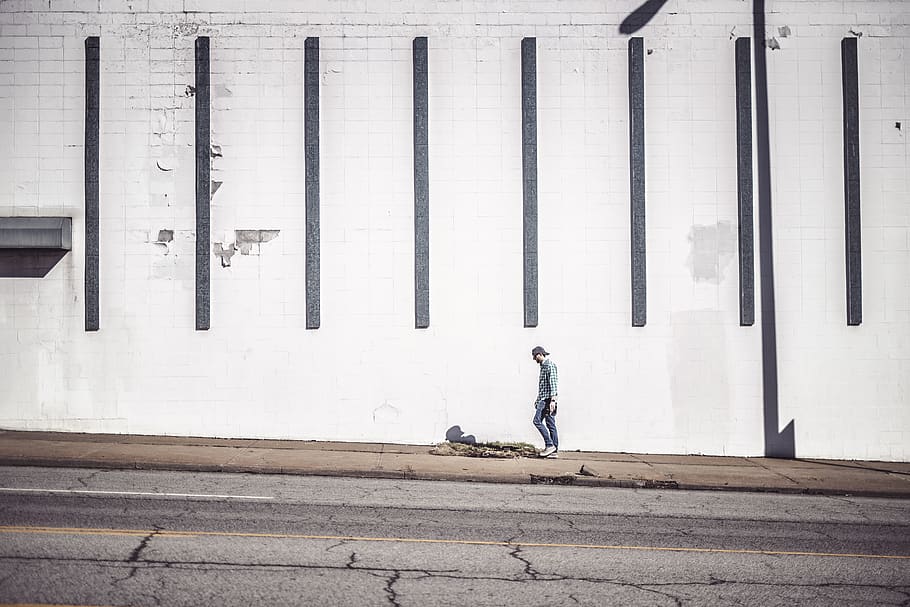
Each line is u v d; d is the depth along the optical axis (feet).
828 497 45.39
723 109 58.75
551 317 58.44
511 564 28.43
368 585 25.50
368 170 58.44
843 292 58.59
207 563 27.25
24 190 57.88
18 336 57.67
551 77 58.85
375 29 58.75
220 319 58.13
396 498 40.16
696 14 58.59
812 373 58.54
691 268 58.54
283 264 58.23
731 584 26.81
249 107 58.39
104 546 28.86
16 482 41.04
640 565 28.81
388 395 58.29
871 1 58.59
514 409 58.29
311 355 58.23
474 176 58.54
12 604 22.82
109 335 57.88
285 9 58.70
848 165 58.49
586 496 43.04
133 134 58.23
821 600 25.38
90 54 58.08
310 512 35.86
